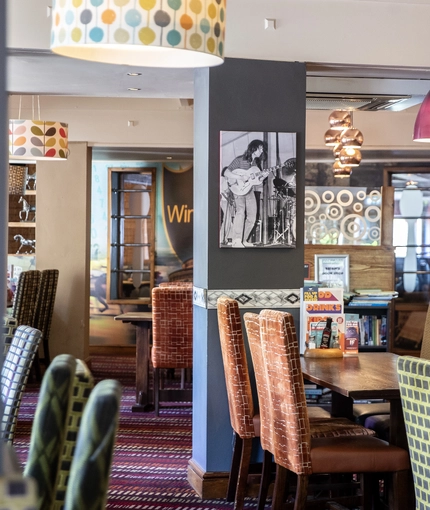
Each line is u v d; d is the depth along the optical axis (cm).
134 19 239
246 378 405
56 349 939
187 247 1155
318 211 985
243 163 455
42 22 449
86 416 127
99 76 514
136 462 537
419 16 479
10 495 81
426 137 397
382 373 393
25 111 909
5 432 271
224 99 455
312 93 575
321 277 810
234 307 399
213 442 457
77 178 927
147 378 719
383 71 486
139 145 918
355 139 656
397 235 1075
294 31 464
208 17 247
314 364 430
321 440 358
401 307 1064
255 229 456
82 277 934
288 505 353
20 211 1073
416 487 269
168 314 674
